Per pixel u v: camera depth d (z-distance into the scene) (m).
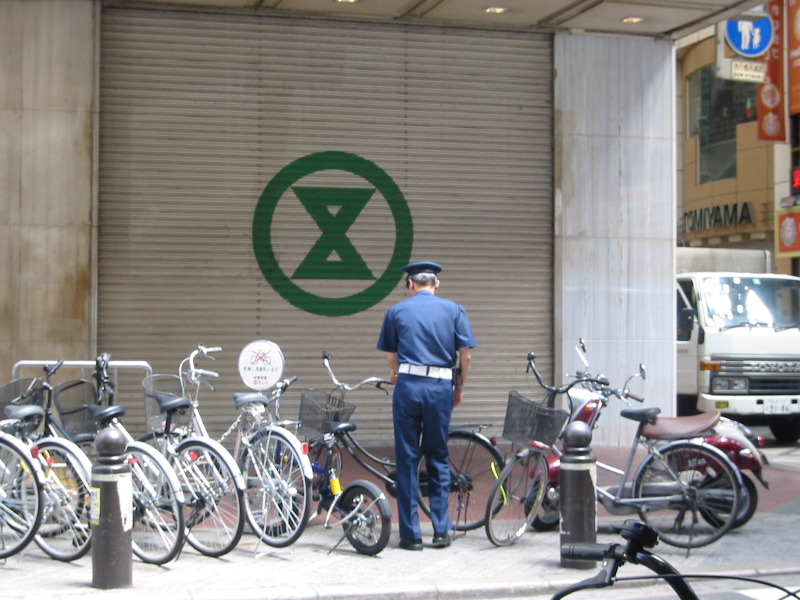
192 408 7.36
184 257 11.17
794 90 21.31
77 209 10.70
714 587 6.42
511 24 11.87
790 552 7.31
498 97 11.95
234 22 11.26
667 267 12.33
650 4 10.99
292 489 6.86
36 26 10.63
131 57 11.03
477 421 11.85
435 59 11.79
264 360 7.86
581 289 12.06
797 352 13.75
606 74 12.17
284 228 11.41
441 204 11.81
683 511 7.29
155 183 11.09
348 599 5.88
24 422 7.08
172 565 6.59
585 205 12.10
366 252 11.62
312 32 11.45
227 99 11.26
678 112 32.81
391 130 11.67
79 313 10.69
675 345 12.32
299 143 11.45
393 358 7.32
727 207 29.91
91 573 6.32
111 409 6.70
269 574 6.36
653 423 7.51
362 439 11.58
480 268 11.91
